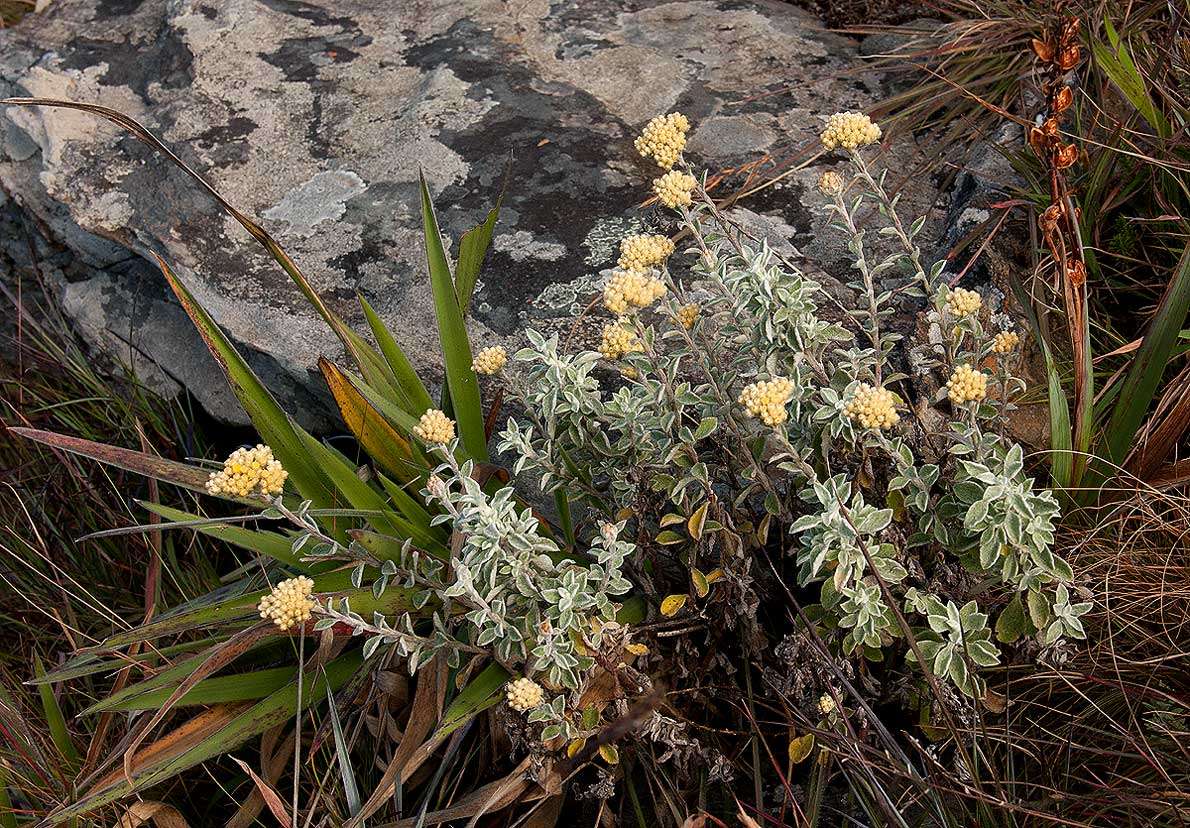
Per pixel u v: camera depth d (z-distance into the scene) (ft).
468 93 9.11
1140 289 7.13
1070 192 6.75
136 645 6.88
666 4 10.14
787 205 7.97
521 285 7.66
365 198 8.50
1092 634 5.89
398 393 6.88
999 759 5.70
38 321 10.03
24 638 8.11
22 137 9.59
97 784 5.77
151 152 9.04
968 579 5.64
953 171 8.11
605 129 8.79
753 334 5.62
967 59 8.64
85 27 10.49
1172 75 7.70
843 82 9.14
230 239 8.41
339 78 9.49
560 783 5.66
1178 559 5.92
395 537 6.21
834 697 5.39
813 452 5.80
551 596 5.35
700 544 5.95
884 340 5.70
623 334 5.51
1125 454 6.10
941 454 5.84
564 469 6.14
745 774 6.11
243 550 8.41
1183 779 5.20
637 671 5.82
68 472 8.88
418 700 6.02
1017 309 6.85
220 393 8.74
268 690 6.16
